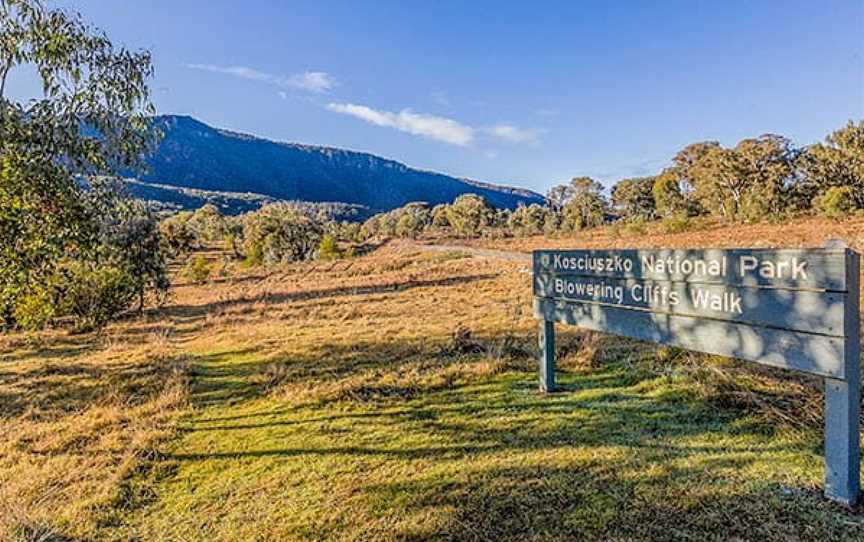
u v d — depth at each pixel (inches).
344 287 781.3
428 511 124.3
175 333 475.2
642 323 159.8
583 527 112.8
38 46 163.0
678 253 146.4
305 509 130.2
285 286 893.2
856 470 113.2
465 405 201.5
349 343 346.6
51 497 147.6
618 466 138.9
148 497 144.9
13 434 207.9
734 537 104.8
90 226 186.5
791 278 117.3
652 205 2751.0
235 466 161.3
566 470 139.3
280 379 264.8
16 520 130.8
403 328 390.0
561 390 209.0
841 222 973.2
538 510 121.0
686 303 144.4
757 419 160.2
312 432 185.0
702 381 195.0
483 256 1182.9
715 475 130.0
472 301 532.4
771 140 1791.3
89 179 188.2
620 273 168.9
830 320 110.3
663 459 141.1
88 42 173.2
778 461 134.8
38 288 194.9
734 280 130.4
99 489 150.3
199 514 133.0
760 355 124.3
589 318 183.6
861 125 1588.3
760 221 1279.5
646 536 107.8
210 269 1302.9
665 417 170.9
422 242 2256.4
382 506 128.6
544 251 206.5
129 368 322.7
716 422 163.0
